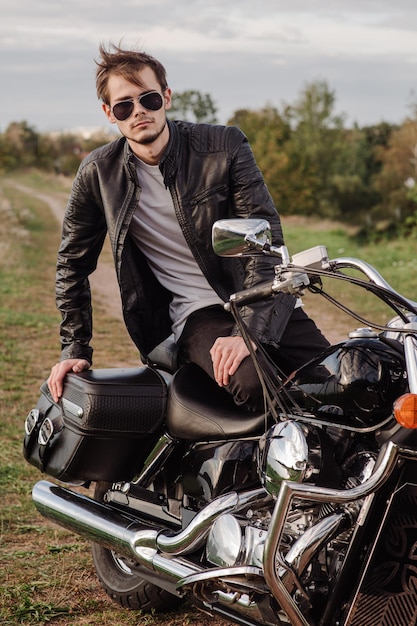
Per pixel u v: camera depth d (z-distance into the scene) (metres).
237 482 3.31
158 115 3.80
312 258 2.89
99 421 3.69
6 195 53.59
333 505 2.91
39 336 11.23
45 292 15.90
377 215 57.78
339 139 64.69
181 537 3.23
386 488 2.79
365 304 13.16
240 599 3.06
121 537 3.52
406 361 2.76
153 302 4.03
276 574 2.82
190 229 3.83
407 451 2.72
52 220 35.53
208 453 3.41
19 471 5.91
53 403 3.95
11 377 8.79
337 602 2.88
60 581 4.25
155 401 3.72
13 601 4.05
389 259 19.72
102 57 3.83
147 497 3.73
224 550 2.99
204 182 3.83
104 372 3.92
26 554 4.59
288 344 3.76
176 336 3.96
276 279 3.00
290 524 3.00
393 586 2.81
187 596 3.35
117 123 3.83
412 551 2.78
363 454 2.93
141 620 3.94
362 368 2.88
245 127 54.19
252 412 3.39
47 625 3.85
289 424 2.94
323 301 13.55
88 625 3.87
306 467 2.86
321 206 59.16
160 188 3.90
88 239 4.18
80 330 4.20
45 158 101.25
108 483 4.00
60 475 3.86
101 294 16.31
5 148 100.06
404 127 61.38
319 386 2.98
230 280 3.87
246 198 3.82
